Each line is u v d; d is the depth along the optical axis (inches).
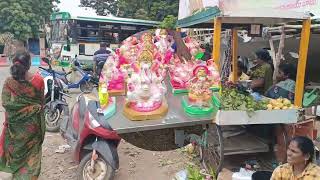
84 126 165.5
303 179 105.3
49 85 261.3
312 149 105.9
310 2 247.1
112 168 162.1
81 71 417.4
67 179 179.9
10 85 147.2
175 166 198.7
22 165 156.7
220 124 157.6
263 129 197.8
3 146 156.1
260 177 138.6
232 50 270.2
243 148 185.2
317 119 280.8
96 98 180.2
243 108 161.2
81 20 674.8
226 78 263.3
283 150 183.3
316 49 292.4
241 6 198.1
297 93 185.6
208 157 186.7
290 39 311.9
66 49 673.6
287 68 228.4
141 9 983.6
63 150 217.0
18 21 1119.6
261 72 237.1
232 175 173.8
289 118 168.6
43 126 157.3
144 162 206.1
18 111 149.3
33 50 1224.8
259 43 355.6
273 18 182.7
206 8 187.8
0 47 1053.8
